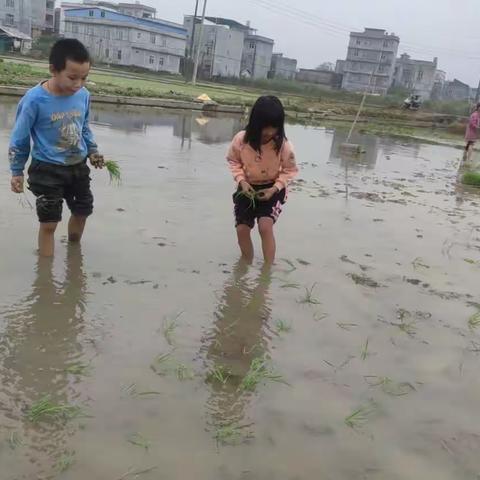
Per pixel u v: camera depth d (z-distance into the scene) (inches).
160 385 111.7
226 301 155.0
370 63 3508.9
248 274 176.6
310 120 1065.5
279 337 137.9
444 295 176.2
